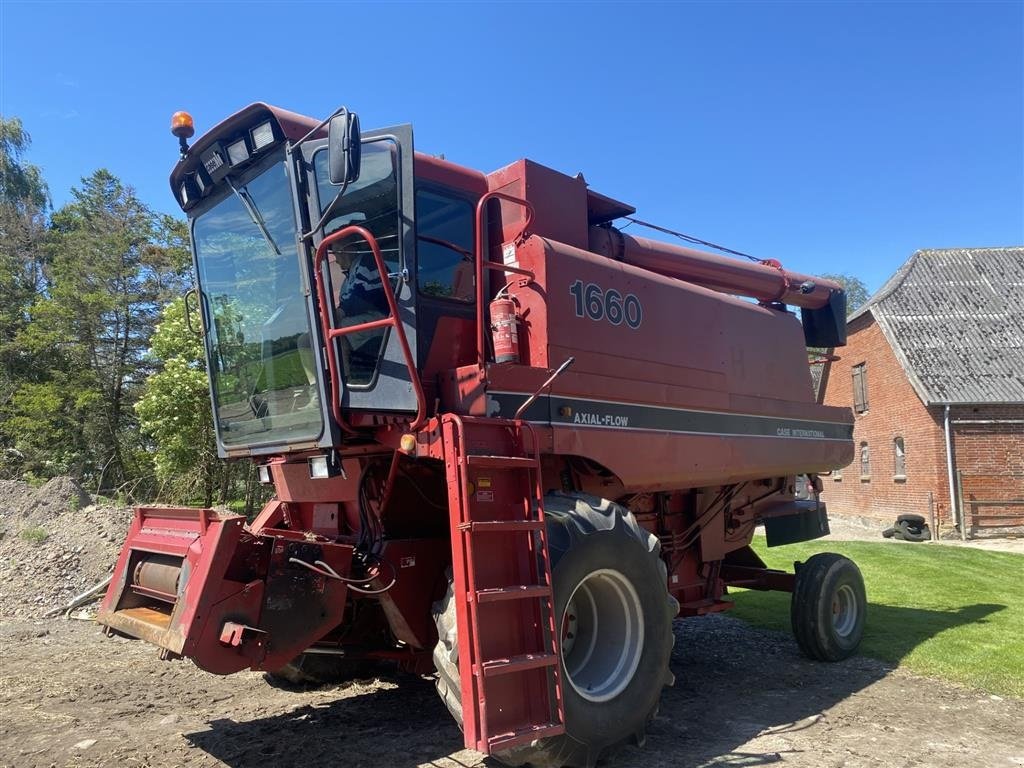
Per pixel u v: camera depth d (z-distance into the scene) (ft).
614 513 14.99
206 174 16.29
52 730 15.98
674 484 18.30
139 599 15.38
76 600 29.17
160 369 88.07
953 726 16.74
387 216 14.15
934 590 34.04
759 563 25.67
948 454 62.23
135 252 95.04
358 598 16.16
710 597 22.56
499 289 16.72
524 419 14.47
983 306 73.05
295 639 13.50
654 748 15.17
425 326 15.02
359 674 19.85
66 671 20.99
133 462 82.58
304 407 14.71
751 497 24.25
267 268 15.39
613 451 16.31
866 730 16.44
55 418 84.43
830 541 53.06
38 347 86.17
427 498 15.97
